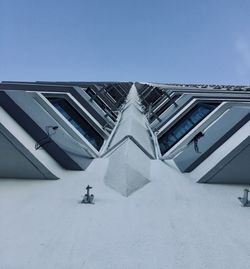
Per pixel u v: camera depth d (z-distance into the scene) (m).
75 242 3.35
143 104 21.88
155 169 6.20
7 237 3.44
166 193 4.93
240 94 13.02
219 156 5.68
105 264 3.00
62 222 3.80
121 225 3.76
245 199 4.55
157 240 3.45
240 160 5.39
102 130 9.92
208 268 2.99
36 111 6.73
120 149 6.84
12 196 4.64
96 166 6.31
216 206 4.47
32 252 3.16
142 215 4.07
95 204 4.37
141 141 8.41
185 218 4.03
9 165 5.41
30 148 5.56
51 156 5.97
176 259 3.12
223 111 8.45
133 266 2.98
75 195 4.71
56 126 6.52
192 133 7.91
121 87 27.66
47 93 10.38
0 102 6.19
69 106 10.24
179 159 6.72
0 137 5.40
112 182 5.20
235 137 6.05
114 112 15.91
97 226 3.72
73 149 6.54
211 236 3.59
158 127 11.21
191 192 5.00
